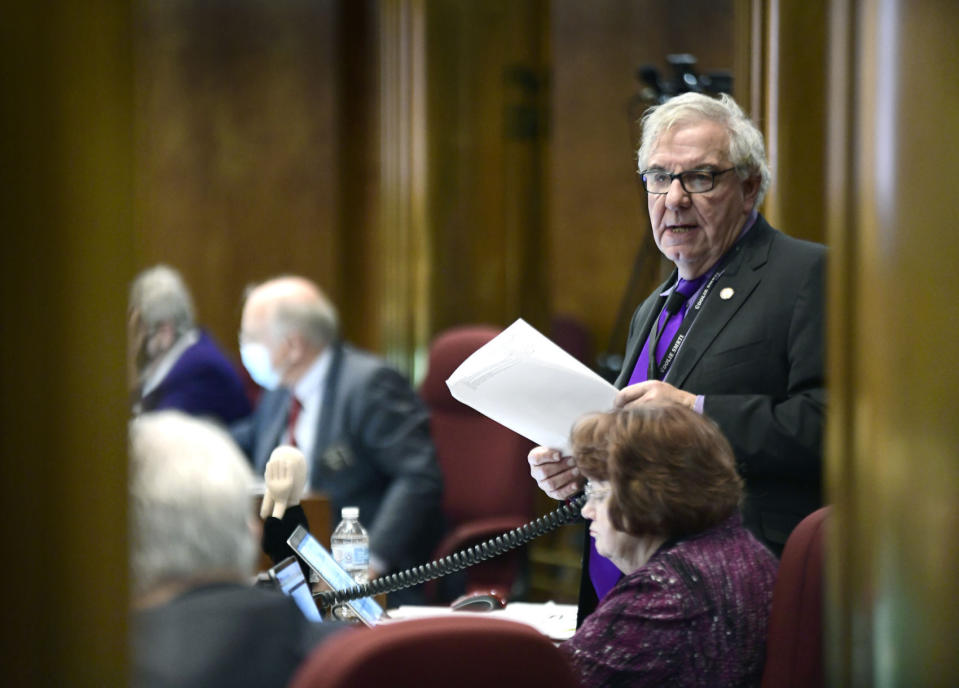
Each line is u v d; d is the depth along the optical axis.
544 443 8.26
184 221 25.25
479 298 21.66
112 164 4.24
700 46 25.94
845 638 4.44
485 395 7.97
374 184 24.39
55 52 4.13
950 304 4.21
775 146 10.45
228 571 5.49
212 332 25.11
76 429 4.20
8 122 4.10
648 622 6.40
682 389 8.69
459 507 15.63
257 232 24.98
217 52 25.08
